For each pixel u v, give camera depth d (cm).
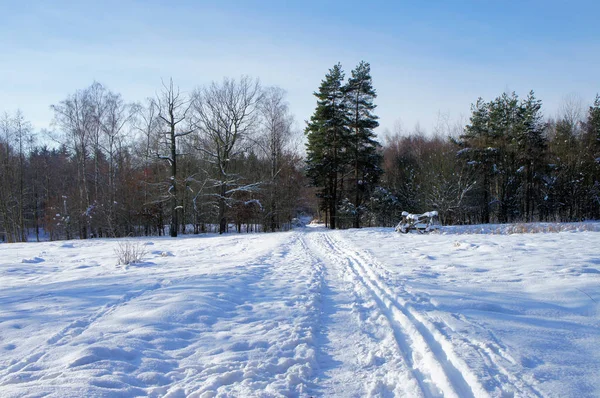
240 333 453
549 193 3753
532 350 356
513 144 3700
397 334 447
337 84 3575
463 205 3547
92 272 952
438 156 3741
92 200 3269
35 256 1438
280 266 998
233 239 2098
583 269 684
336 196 3756
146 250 1634
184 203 3419
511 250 1009
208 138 3403
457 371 332
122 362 355
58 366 344
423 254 1062
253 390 311
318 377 345
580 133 3975
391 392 312
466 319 453
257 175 3794
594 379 297
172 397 298
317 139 3591
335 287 726
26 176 4088
